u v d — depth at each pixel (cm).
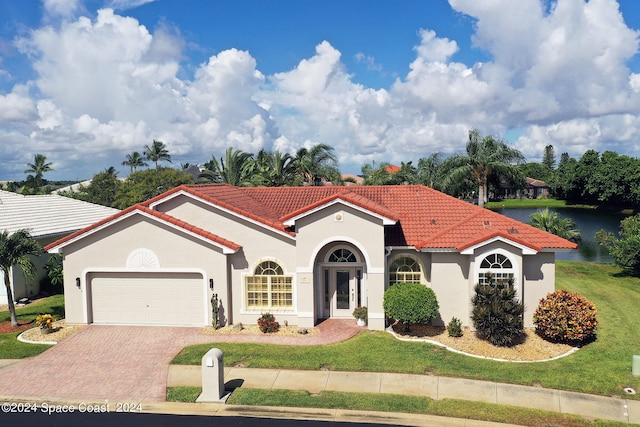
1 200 2919
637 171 7494
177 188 1970
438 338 1780
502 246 1783
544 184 10594
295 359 1593
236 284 1952
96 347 1736
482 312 1683
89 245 1959
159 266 1928
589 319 1684
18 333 1898
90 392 1398
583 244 4478
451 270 1883
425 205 2214
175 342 1770
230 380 1462
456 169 5472
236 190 2453
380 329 1861
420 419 1239
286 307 1939
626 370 1491
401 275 1988
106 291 1981
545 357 1614
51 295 2516
